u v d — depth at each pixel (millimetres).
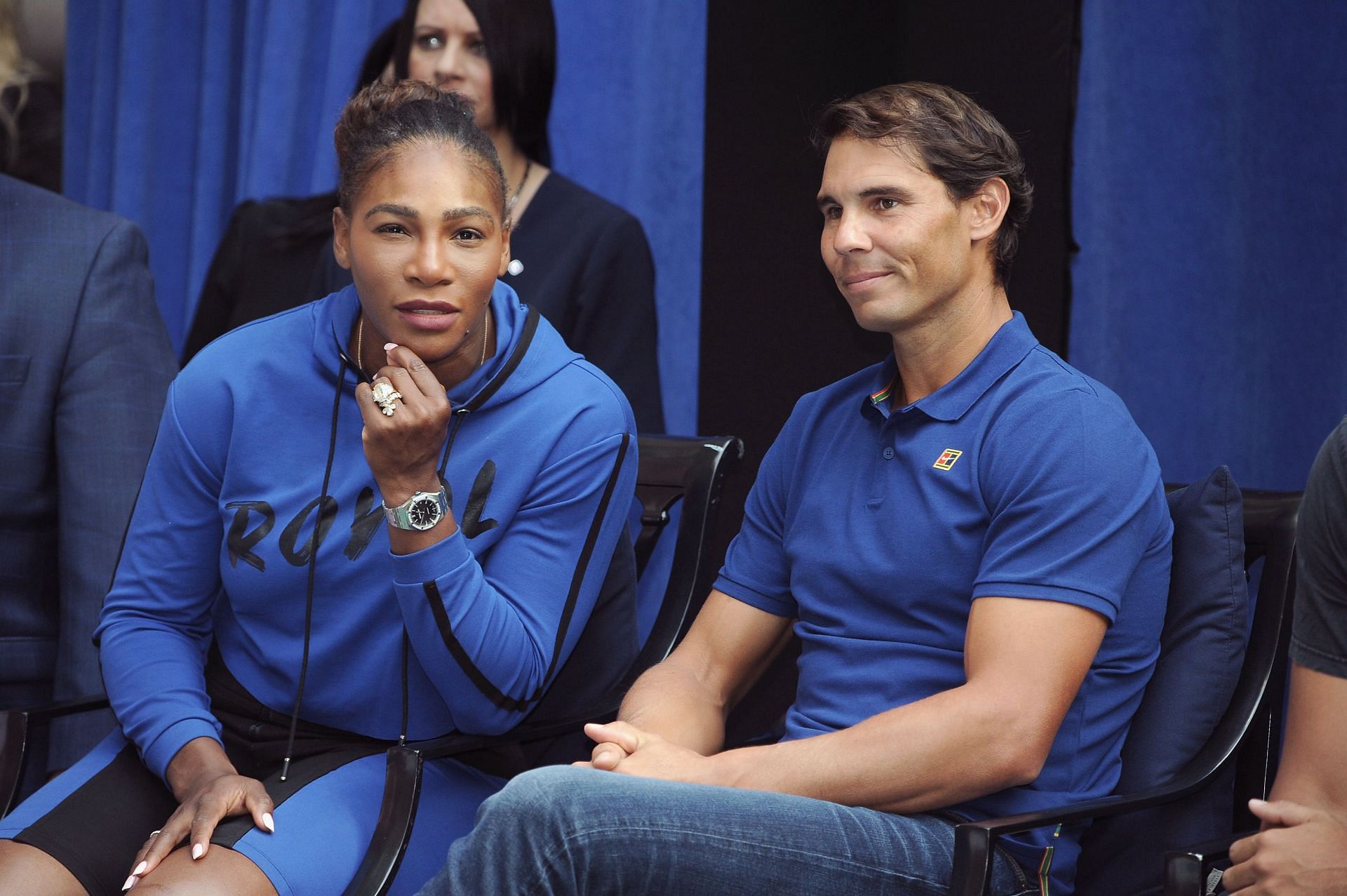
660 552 4898
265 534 3762
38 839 3404
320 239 5910
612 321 5387
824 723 3666
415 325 3600
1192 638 3666
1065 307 5555
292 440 3834
